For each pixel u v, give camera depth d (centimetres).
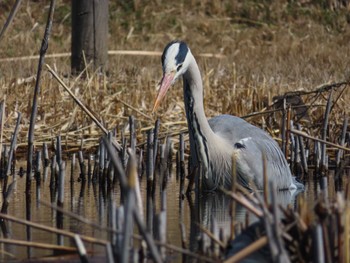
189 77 1189
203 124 1187
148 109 1680
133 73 2128
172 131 1524
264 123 1540
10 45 2730
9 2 3206
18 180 1273
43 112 1639
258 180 1196
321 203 734
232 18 3238
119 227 759
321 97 1641
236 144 1199
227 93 1786
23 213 1032
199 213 1038
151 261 782
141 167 1305
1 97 1667
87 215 1014
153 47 2847
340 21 3191
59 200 1084
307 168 1327
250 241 812
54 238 905
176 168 1339
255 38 3048
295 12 3256
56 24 3089
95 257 818
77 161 1427
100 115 1595
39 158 1258
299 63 2414
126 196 650
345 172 1330
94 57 2198
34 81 1766
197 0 3297
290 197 1147
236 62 2491
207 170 1190
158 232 781
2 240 805
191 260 809
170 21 3166
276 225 666
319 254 676
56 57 2514
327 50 2716
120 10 3219
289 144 1432
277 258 658
